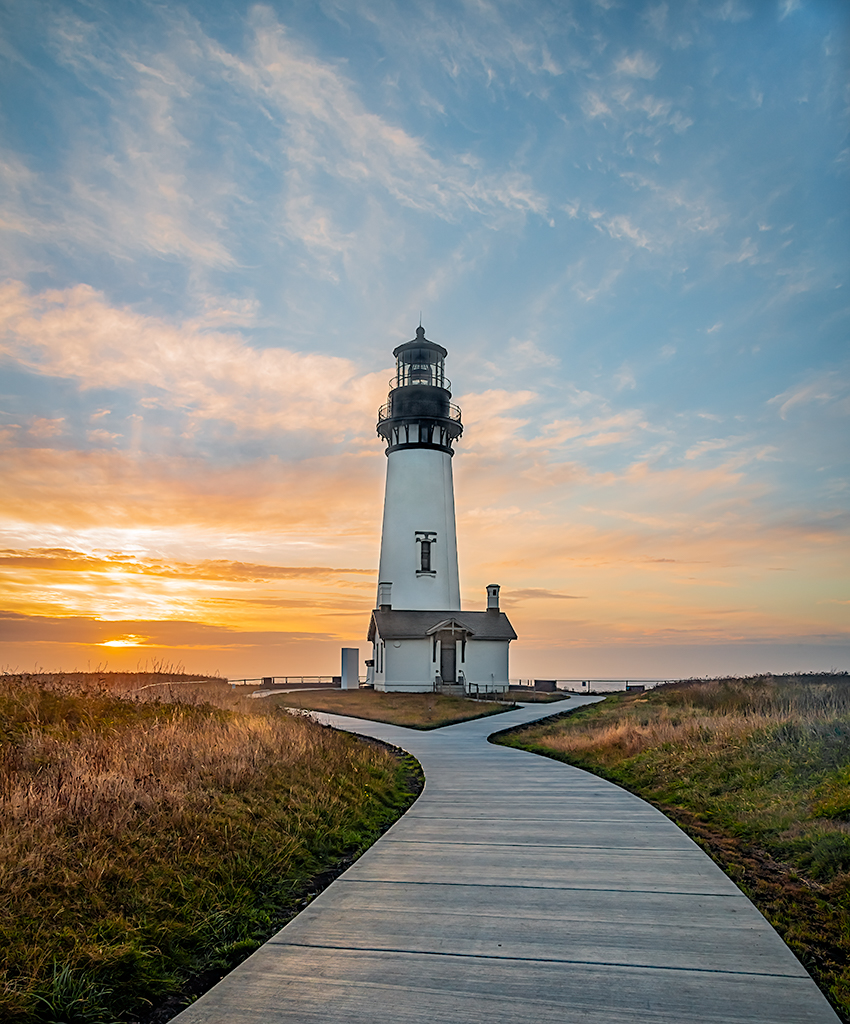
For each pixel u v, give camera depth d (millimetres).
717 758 13586
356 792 11953
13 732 11867
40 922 5773
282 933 6391
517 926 6477
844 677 27734
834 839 8258
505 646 45000
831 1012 4910
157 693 19922
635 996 5141
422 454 46938
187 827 8172
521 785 13930
